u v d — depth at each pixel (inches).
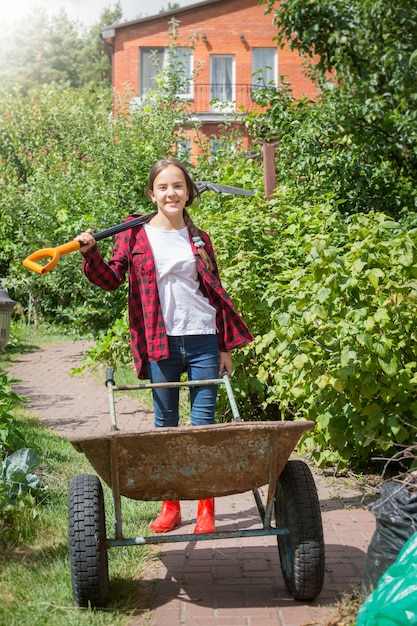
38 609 143.9
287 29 481.4
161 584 159.3
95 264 165.0
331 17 464.8
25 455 208.2
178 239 172.9
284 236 301.7
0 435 229.0
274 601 149.7
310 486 146.5
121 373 478.6
